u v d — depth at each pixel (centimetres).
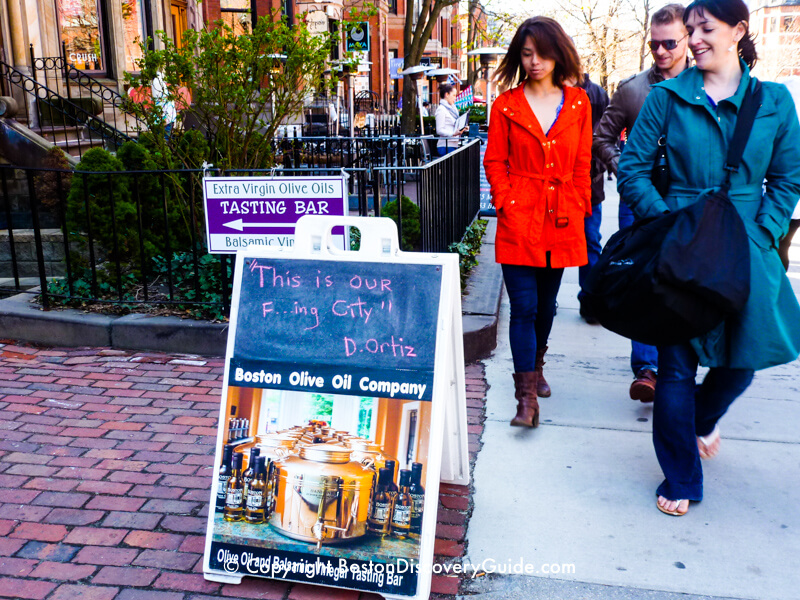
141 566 282
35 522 311
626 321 296
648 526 308
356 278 280
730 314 291
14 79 977
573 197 373
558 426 401
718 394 328
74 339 529
